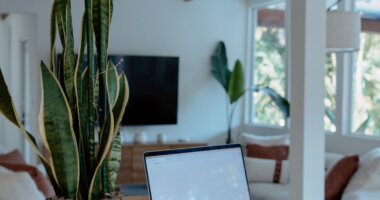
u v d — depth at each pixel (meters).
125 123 6.06
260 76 6.68
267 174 4.40
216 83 6.67
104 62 1.09
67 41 1.06
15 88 7.92
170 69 6.27
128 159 5.74
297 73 2.20
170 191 1.29
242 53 6.83
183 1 6.45
